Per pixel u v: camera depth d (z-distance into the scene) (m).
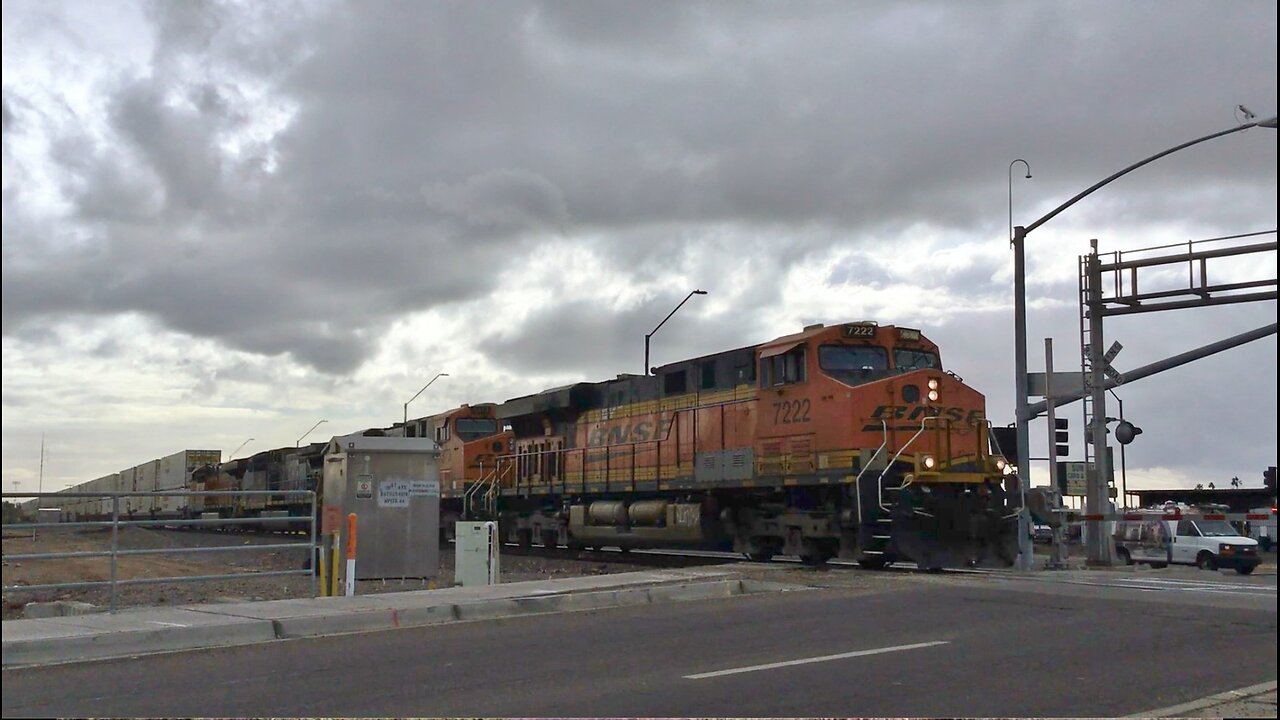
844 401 21.84
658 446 27.91
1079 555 31.34
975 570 22.61
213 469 65.75
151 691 9.32
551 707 8.62
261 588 21.97
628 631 12.37
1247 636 11.71
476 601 14.23
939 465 21.89
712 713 8.38
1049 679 9.59
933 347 24.27
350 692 9.23
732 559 28.56
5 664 10.61
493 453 37.75
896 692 9.08
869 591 16.23
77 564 31.62
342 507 20.06
